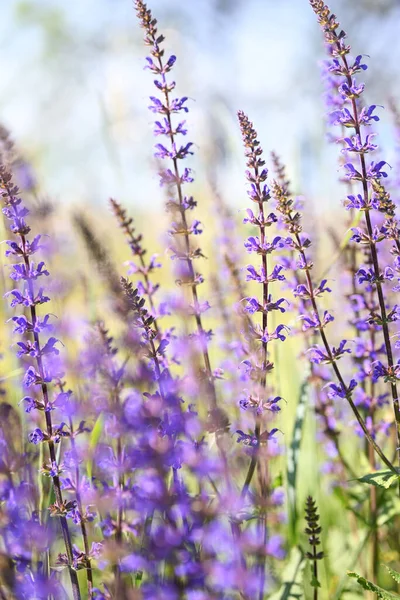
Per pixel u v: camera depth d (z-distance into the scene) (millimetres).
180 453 701
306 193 888
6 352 834
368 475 736
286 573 781
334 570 838
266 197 736
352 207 735
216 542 728
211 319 877
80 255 827
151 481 692
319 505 848
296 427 823
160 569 717
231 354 838
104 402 706
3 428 749
